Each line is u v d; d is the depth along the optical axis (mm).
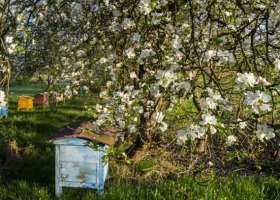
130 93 3283
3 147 5852
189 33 3227
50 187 4383
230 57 2246
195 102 4207
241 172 4930
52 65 4551
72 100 12250
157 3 2475
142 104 3268
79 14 3857
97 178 3963
